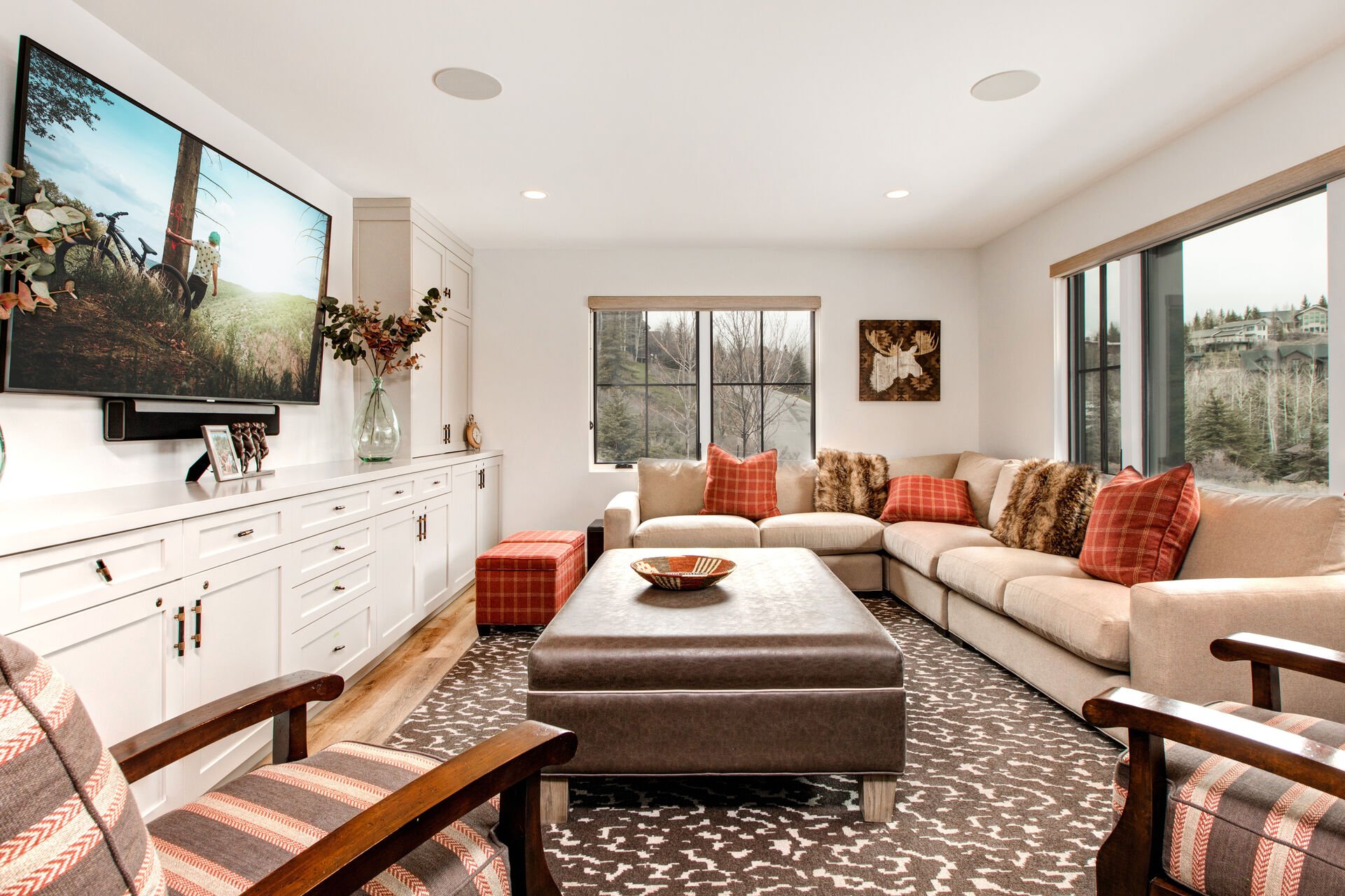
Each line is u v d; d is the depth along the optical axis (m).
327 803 0.93
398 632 2.96
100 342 1.83
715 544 3.77
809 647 1.67
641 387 4.80
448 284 4.21
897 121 2.70
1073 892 1.38
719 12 1.97
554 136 2.81
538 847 0.91
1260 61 2.25
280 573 2.04
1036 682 2.38
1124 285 3.19
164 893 0.52
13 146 1.60
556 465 4.70
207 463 2.23
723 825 1.65
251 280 2.52
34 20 1.75
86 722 0.50
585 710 1.64
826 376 4.70
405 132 2.77
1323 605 1.73
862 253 4.71
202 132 2.43
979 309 4.70
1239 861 0.93
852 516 4.07
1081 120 2.69
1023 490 3.20
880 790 1.65
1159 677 1.77
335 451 3.39
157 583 1.53
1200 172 2.73
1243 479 2.62
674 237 4.41
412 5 1.92
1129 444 3.17
